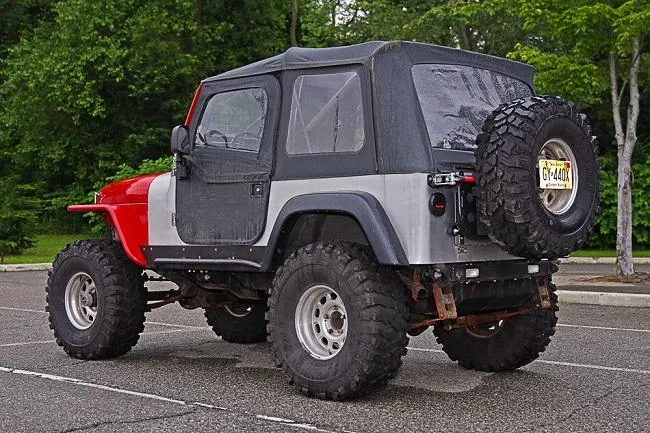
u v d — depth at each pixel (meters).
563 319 10.95
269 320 6.49
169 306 12.55
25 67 34.28
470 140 6.46
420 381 7.02
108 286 7.89
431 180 5.96
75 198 35.66
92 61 32.34
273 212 6.68
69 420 5.71
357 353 5.98
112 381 7.04
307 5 35.53
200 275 7.69
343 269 6.05
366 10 29.56
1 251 23.05
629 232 15.14
